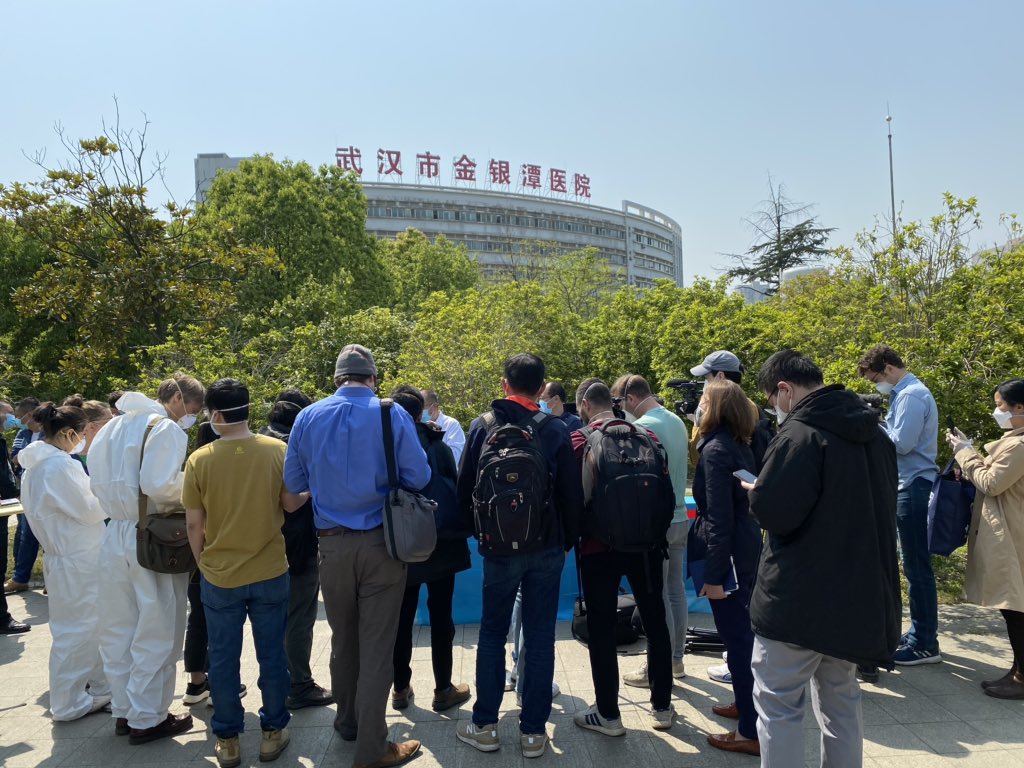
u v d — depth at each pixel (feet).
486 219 248.32
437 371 31.83
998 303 17.37
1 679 13.05
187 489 9.59
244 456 9.65
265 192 61.62
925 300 19.95
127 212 36.99
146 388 27.37
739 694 9.53
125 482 10.44
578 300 87.97
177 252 37.99
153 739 10.41
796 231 84.07
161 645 10.44
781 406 8.34
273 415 12.21
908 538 12.42
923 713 10.41
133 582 10.40
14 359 50.55
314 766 9.53
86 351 38.14
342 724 10.12
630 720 10.64
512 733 10.37
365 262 68.85
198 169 186.29
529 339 38.68
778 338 29.04
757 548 9.66
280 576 9.86
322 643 14.19
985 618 14.66
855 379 16.78
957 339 17.02
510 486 8.95
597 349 40.55
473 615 15.35
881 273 21.45
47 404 17.58
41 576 20.39
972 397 16.81
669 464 11.89
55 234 38.19
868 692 11.18
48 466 11.32
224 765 9.50
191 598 11.68
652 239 319.68
